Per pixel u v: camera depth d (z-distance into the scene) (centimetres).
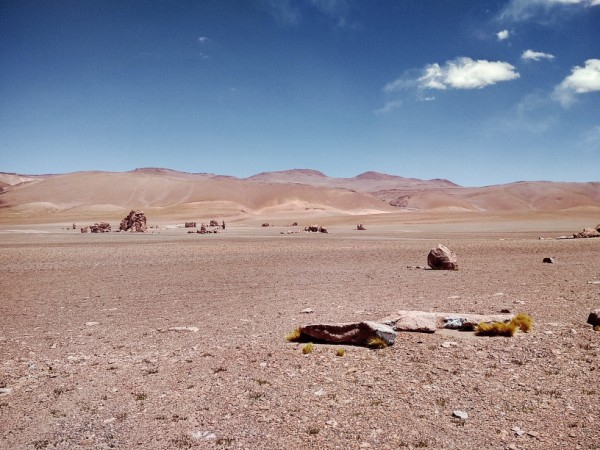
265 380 912
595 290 1795
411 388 849
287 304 1752
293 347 1134
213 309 1703
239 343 1188
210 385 895
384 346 1095
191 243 6128
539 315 1370
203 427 718
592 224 11625
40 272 3050
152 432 705
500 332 1157
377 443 653
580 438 652
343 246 5303
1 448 664
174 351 1138
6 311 1738
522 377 884
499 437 662
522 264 3045
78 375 972
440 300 1700
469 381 872
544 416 722
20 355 1133
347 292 2006
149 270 3127
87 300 1966
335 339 1148
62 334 1350
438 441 655
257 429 707
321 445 652
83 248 5272
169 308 1747
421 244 5475
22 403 827
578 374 885
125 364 1042
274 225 15338
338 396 826
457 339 1130
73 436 697
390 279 2433
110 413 778
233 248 5138
